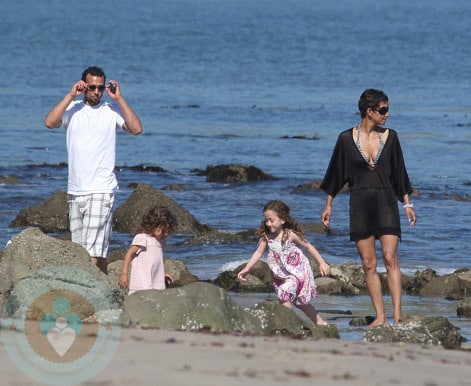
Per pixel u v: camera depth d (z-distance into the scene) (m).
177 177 103.00
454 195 91.75
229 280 54.12
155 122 153.88
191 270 58.16
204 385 21.39
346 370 24.33
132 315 32.50
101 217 39.97
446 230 73.94
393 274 39.97
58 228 72.81
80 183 39.97
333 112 171.88
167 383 21.48
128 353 24.98
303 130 149.25
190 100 187.75
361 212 40.12
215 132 144.88
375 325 38.03
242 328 33.06
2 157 115.44
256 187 96.25
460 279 52.78
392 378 23.83
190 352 25.36
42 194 87.75
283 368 23.86
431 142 137.50
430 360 27.53
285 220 40.22
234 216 80.44
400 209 83.44
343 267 54.53
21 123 145.75
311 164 116.31
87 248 40.00
